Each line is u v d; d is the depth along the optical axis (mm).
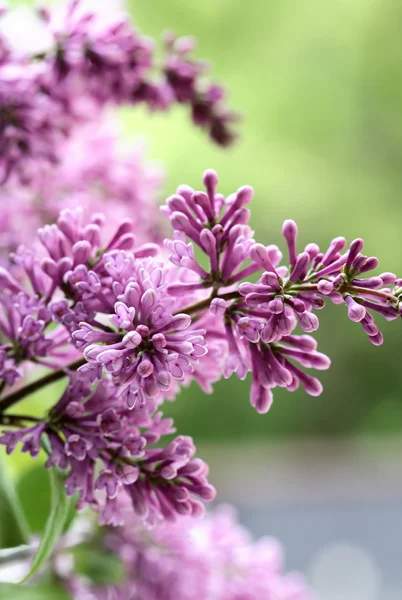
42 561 387
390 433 2080
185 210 370
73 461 371
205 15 1865
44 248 393
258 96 1903
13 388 414
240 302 367
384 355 2107
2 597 449
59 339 386
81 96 470
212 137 502
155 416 374
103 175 509
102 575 467
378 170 1988
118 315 354
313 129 1932
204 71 492
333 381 2090
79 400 373
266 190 1910
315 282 359
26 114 456
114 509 373
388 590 1115
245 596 491
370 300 366
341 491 1271
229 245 366
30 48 464
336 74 1943
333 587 1111
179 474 373
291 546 1165
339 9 1935
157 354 353
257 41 1903
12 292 388
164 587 472
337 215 1983
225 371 365
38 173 473
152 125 1721
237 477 1311
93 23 469
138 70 472
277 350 368
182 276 374
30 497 462
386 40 1950
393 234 2002
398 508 1246
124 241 379
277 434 2021
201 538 496
